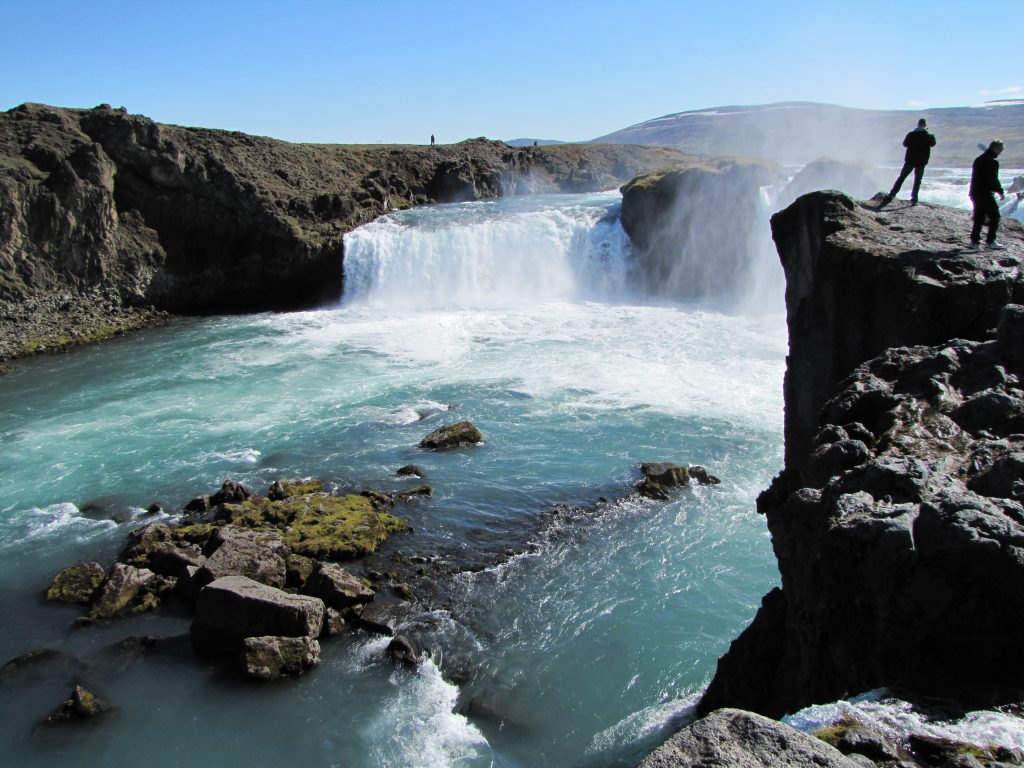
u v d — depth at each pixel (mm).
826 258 13148
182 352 37125
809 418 13539
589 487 21125
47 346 38594
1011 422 8664
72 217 43688
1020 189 34562
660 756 4875
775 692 9828
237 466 23656
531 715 13391
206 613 15602
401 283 47406
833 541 7348
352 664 15023
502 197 68250
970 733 5711
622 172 79562
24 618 16875
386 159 67188
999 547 6516
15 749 13273
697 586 16500
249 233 48469
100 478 23266
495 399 28219
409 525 19578
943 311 11594
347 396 29453
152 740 13359
